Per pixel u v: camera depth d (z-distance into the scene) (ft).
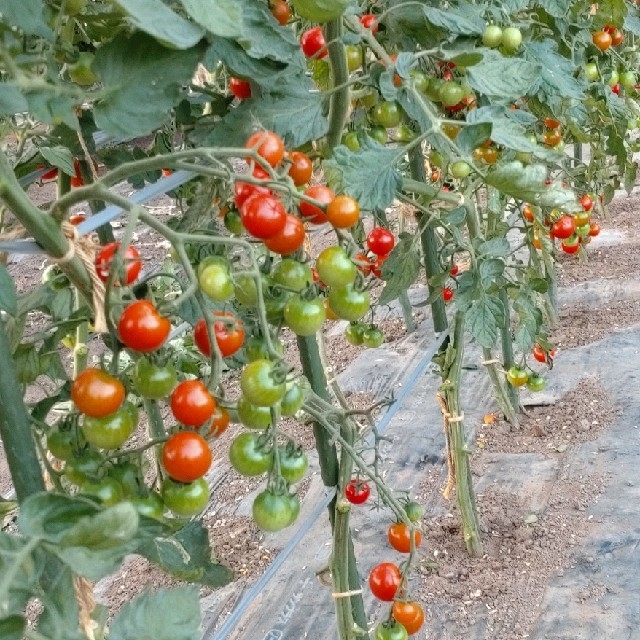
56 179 6.25
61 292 4.71
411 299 16.05
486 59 5.09
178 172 4.20
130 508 2.13
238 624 8.44
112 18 4.09
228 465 11.49
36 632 2.24
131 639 2.41
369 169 4.44
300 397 3.67
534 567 8.84
